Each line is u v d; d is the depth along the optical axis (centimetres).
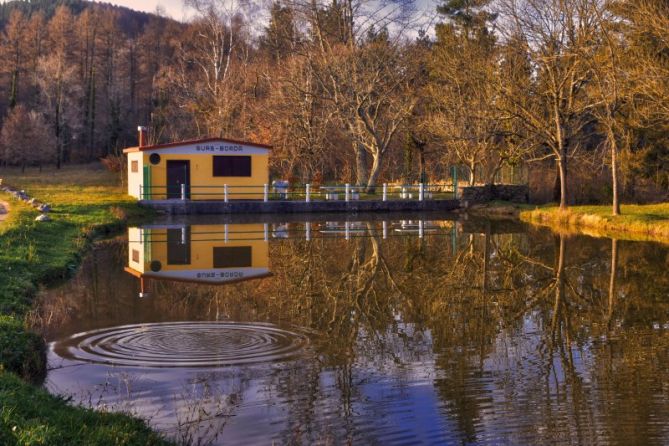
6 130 6562
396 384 899
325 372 945
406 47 4366
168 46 8669
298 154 4656
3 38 8738
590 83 3328
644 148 3584
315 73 4262
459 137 3803
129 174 4056
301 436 732
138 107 8831
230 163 3831
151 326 1168
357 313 1312
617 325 1253
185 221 3197
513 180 4422
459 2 5166
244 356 1006
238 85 5469
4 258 1527
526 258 2067
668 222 2736
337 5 4397
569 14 3178
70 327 1151
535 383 913
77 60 8725
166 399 828
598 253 2167
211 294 1470
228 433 735
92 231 2466
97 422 676
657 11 2906
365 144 4359
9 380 762
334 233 2747
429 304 1412
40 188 4475
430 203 4016
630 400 852
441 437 736
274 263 1939
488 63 3759
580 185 4031
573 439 734
